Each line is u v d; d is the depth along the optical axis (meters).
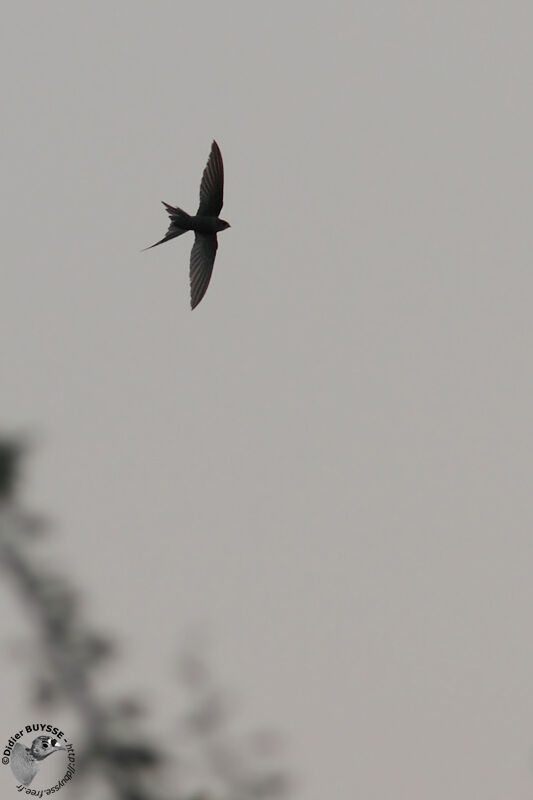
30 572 13.02
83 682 13.89
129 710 14.29
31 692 13.74
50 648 13.62
